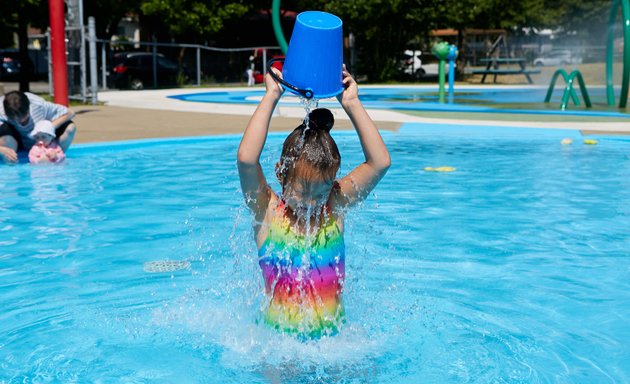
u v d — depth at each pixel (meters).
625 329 3.16
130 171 7.54
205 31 29.48
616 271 4.08
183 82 29.81
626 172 7.55
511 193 6.45
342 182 2.79
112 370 2.70
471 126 11.44
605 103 16.59
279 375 2.57
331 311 2.76
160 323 3.16
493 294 3.64
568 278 3.94
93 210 5.68
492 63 34.09
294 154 2.61
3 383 2.60
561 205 5.95
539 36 44.34
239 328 3.00
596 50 44.66
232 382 2.56
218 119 12.65
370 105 16.39
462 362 2.76
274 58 2.79
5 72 33.66
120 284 3.77
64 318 3.26
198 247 4.50
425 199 6.15
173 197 6.19
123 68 27.31
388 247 4.55
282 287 2.72
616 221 5.38
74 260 4.26
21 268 4.10
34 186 6.69
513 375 2.65
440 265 4.17
